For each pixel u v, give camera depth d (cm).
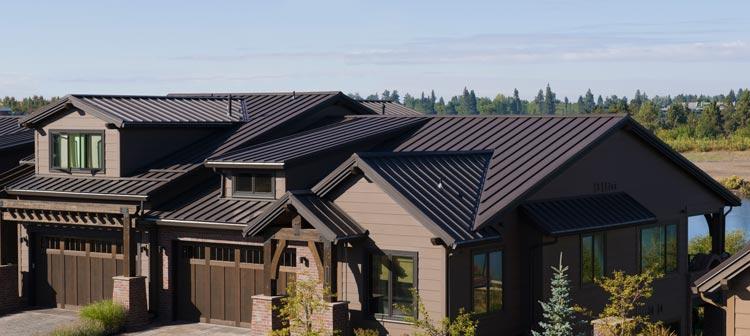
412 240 2503
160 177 3122
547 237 2692
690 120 14625
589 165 2936
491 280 2608
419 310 2483
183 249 3058
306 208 2550
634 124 3053
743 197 9131
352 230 2561
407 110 4416
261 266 2906
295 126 3456
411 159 2702
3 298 3256
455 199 2588
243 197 2984
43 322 3092
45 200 3244
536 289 2678
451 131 3172
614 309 2316
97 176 3234
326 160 3000
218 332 2880
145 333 2889
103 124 3212
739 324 2038
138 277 3008
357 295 2595
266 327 2633
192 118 3362
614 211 2912
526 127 3077
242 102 3678
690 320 3297
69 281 3297
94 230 3212
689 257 3616
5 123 4053
